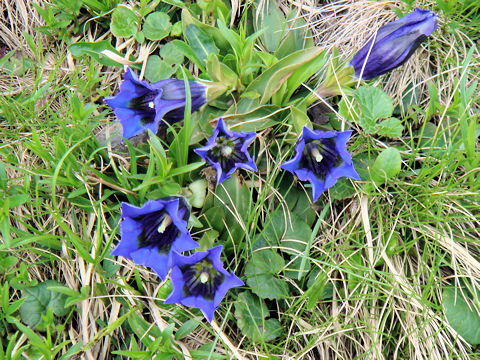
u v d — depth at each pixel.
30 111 0.57
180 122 0.55
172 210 0.49
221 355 0.51
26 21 0.62
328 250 0.54
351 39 0.59
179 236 0.49
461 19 0.60
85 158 0.55
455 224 0.55
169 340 0.50
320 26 0.60
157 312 0.52
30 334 0.49
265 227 0.53
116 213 0.55
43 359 0.51
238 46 0.53
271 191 0.55
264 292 0.53
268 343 0.53
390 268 0.53
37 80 0.58
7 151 0.56
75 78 0.58
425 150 0.56
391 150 0.53
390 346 0.54
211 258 0.49
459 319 0.53
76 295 0.52
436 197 0.54
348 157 0.50
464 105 0.54
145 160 0.55
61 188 0.55
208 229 0.54
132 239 0.49
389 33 0.53
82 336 0.53
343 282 0.54
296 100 0.55
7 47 0.63
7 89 0.61
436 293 0.54
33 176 0.55
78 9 0.60
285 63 0.54
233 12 0.58
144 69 0.58
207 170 0.54
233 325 0.53
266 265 0.53
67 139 0.55
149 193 0.52
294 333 0.53
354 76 0.55
